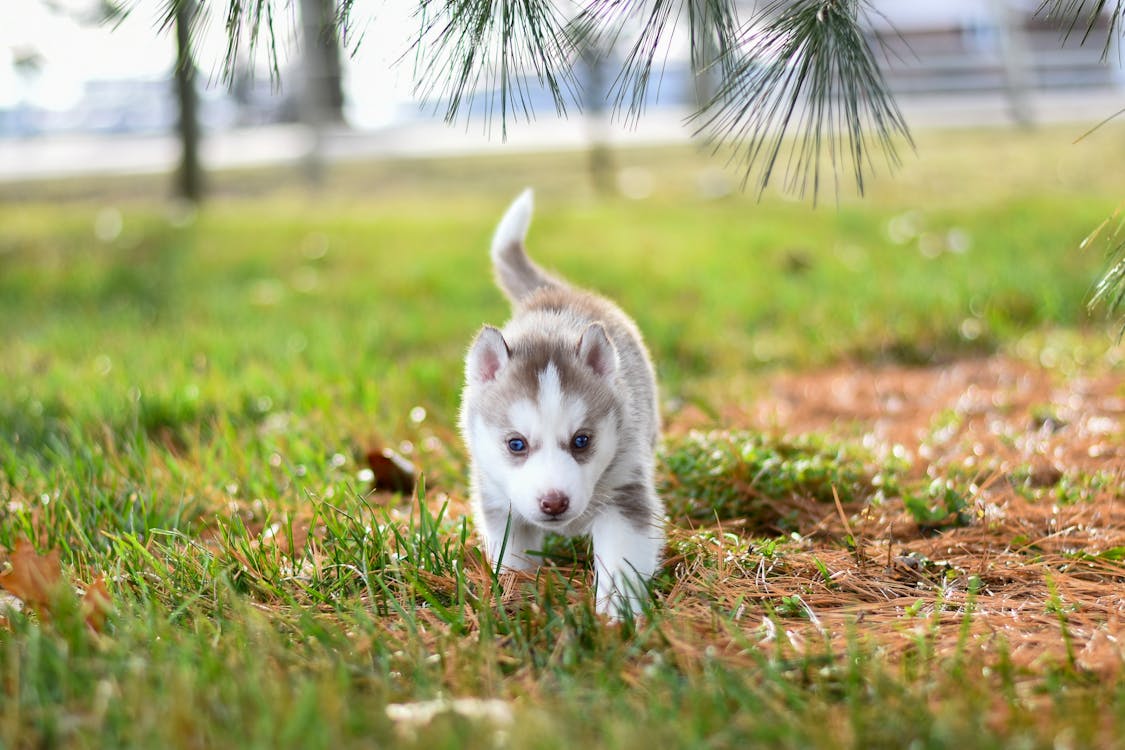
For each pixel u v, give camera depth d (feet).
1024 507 7.49
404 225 17.30
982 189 18.63
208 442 8.46
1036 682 6.25
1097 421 8.43
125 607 6.63
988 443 8.26
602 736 6.04
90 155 29.50
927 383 9.49
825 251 14.38
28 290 14.03
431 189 22.45
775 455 7.70
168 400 8.80
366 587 6.82
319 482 7.78
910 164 21.17
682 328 11.18
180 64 6.75
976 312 11.37
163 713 6.05
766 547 7.07
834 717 6.12
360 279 13.98
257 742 5.92
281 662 6.37
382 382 9.24
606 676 6.29
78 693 6.18
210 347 10.52
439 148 28.17
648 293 12.72
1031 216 15.52
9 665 6.27
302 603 6.77
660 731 5.99
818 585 6.89
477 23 6.57
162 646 6.32
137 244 16.46
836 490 7.59
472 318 11.87
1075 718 6.05
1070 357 9.71
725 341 11.07
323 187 23.04
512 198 20.80
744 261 14.02
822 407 9.16
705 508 7.46
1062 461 7.93
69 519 7.25
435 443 8.33
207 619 6.56
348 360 9.80
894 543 7.23
